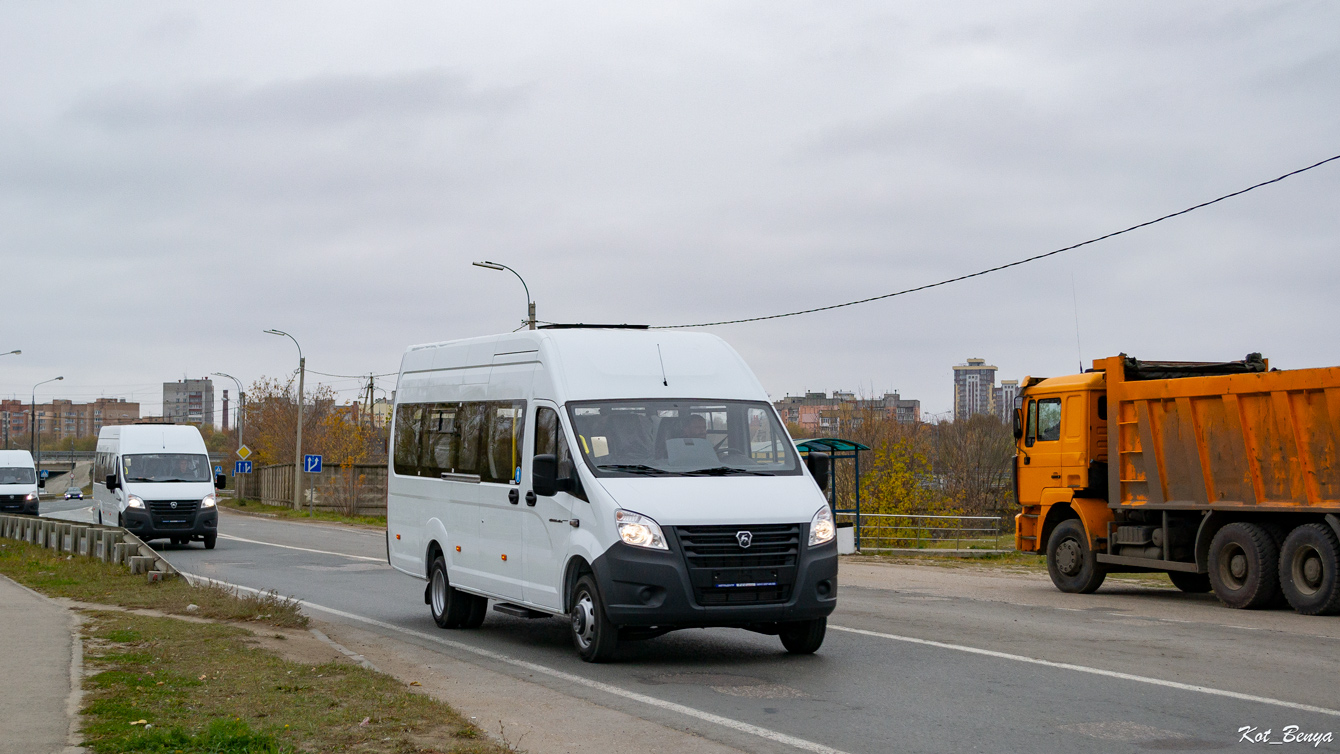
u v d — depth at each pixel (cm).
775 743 724
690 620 965
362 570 2156
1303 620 1358
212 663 969
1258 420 1472
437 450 1366
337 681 892
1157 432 1625
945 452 5066
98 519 3212
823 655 1077
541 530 1102
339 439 5584
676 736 743
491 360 1260
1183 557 1611
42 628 1171
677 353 1144
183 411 17312
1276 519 1477
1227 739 726
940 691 893
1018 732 750
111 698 800
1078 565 1761
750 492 1012
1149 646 1128
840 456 3073
